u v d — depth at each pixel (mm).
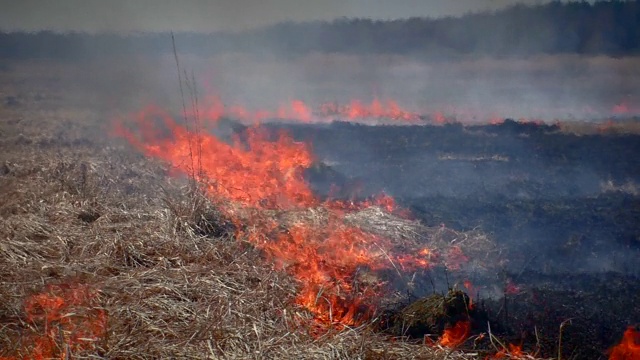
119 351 4926
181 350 4953
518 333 5695
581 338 5621
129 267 6520
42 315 5613
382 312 6023
